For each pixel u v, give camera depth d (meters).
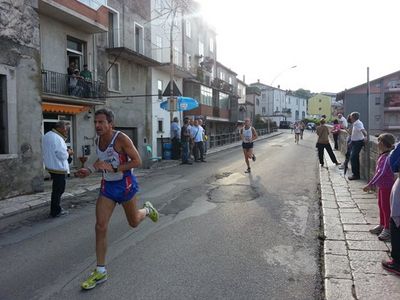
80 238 6.13
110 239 5.92
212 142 29.27
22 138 9.91
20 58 9.92
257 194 9.30
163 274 4.55
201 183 11.13
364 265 4.59
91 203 8.98
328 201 8.08
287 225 6.60
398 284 4.06
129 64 21.39
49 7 14.08
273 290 4.12
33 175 10.21
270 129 61.66
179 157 19.56
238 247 5.50
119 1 20.56
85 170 4.68
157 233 6.21
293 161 16.66
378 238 5.57
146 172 14.45
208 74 39.16
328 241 5.50
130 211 4.61
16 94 9.78
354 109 51.41
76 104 16.08
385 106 50.75
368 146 9.73
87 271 4.73
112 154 4.30
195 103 20.14
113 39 20.42
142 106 22.89
